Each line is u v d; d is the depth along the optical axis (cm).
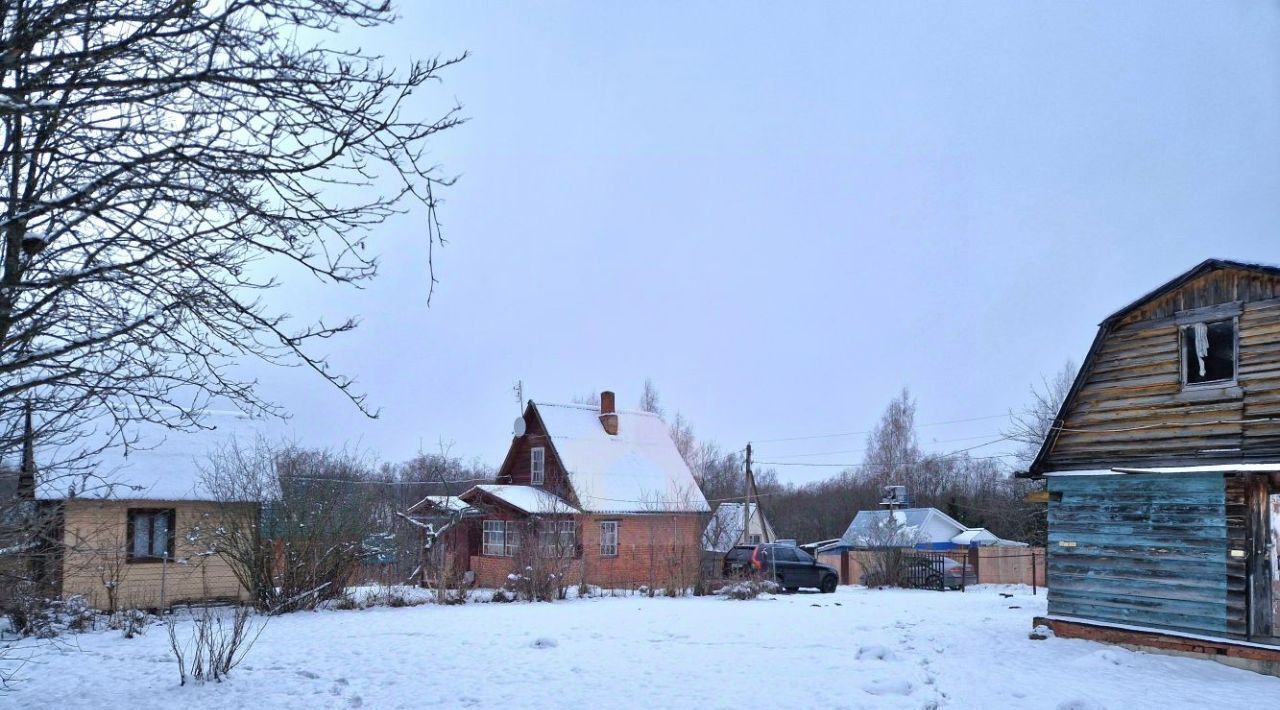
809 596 3041
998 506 6025
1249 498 1409
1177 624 1470
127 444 881
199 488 2314
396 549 2992
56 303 709
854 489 7938
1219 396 1460
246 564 2225
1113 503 1585
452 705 1134
